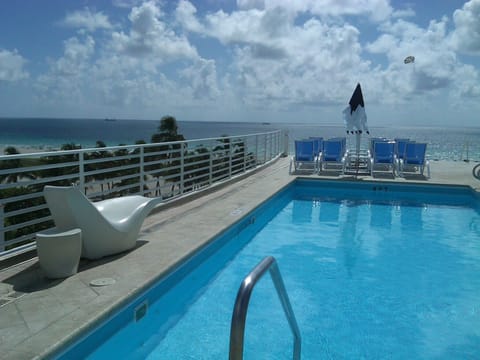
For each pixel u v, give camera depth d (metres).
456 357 3.76
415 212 9.44
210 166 9.68
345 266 6.07
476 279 5.62
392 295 5.09
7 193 13.30
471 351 3.86
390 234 7.74
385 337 4.08
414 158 12.12
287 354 3.74
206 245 5.53
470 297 5.05
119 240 4.83
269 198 8.91
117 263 4.56
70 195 4.34
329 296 5.04
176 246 5.24
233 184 10.68
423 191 11.10
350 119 12.36
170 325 4.23
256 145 13.38
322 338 4.04
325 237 7.52
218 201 8.38
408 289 5.27
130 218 4.96
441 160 16.56
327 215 9.14
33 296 3.66
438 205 10.15
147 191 7.25
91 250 4.61
